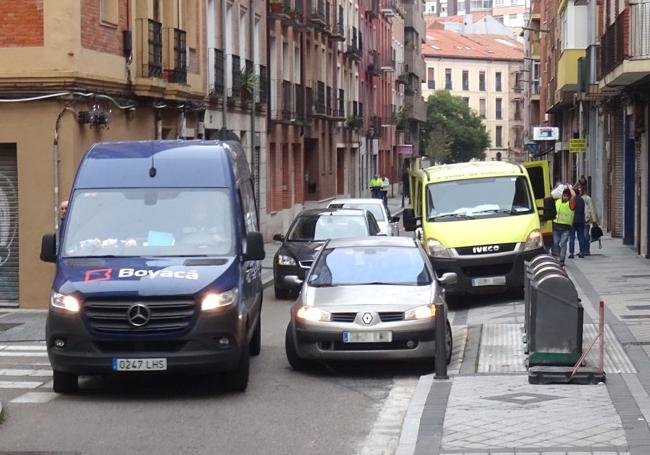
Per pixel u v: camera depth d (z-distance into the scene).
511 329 26.81
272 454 15.40
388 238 24.83
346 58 97.25
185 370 19.20
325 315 21.55
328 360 22.75
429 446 14.87
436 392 18.69
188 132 46.31
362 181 108.88
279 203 68.00
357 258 23.64
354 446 15.87
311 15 76.31
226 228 21.02
